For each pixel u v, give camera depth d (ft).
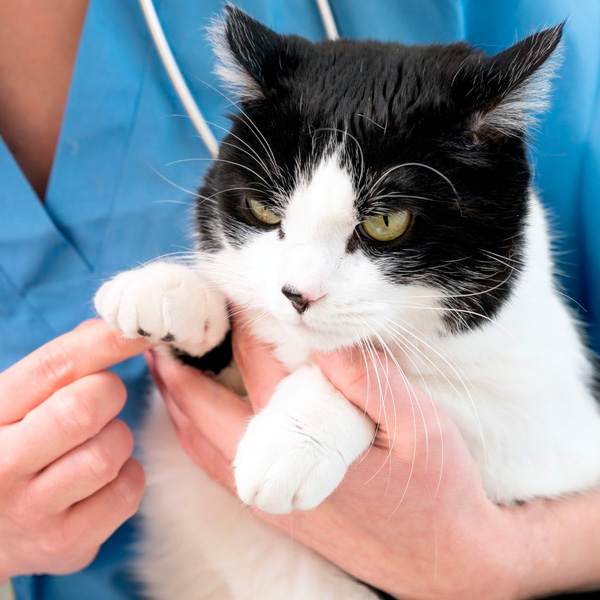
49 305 1.48
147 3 1.42
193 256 1.39
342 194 1.19
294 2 1.58
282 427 1.17
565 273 1.57
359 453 1.21
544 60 1.19
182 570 1.52
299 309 1.21
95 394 1.23
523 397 1.34
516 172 1.24
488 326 1.28
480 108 1.19
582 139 1.56
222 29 1.30
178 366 1.38
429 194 1.20
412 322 1.28
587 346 1.52
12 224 1.45
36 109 1.50
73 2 1.48
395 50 1.29
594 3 1.58
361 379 1.20
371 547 1.28
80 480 1.23
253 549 1.45
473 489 1.28
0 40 1.47
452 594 1.31
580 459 1.40
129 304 1.23
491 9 1.62
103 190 1.51
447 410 1.31
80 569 1.46
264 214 1.26
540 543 1.33
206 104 1.54
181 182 1.53
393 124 1.19
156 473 1.51
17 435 1.22
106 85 1.49
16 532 1.29
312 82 1.24
